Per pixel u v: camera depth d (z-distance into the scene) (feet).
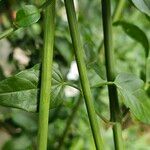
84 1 1.50
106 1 0.63
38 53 1.09
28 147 1.10
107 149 1.78
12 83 0.53
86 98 0.55
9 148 1.08
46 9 0.53
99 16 1.57
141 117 0.59
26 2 0.98
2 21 1.12
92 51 0.68
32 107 0.54
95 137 0.54
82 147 1.47
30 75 0.54
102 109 1.31
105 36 0.64
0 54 1.16
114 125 0.61
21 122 1.11
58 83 0.56
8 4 1.04
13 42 1.12
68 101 1.11
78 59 0.55
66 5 0.55
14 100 0.53
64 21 1.20
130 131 1.74
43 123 0.51
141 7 0.53
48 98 0.52
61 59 1.15
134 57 1.74
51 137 1.16
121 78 0.60
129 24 0.81
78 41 0.55
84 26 1.17
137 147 1.77
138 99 0.60
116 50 1.65
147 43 0.80
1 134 1.31
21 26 0.51
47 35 0.53
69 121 1.07
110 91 0.62
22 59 1.16
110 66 0.63
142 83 0.61
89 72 0.70
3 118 1.17
